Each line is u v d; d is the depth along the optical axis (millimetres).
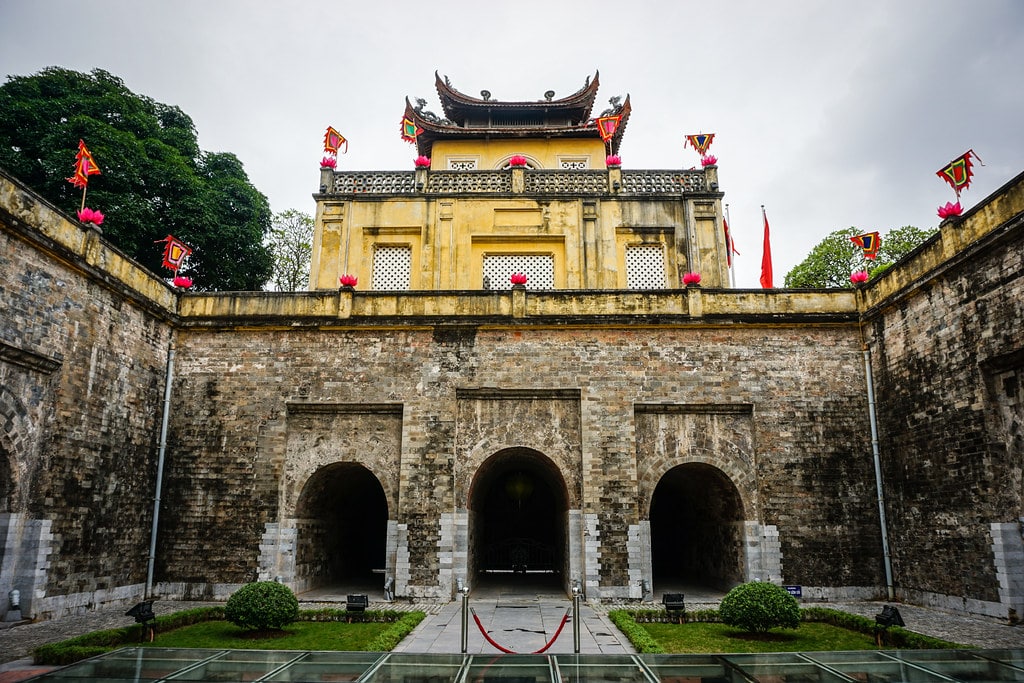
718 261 23094
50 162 21859
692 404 18688
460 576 17781
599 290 19250
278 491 18297
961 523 15141
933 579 16016
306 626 13859
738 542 18656
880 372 18312
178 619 13625
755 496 18297
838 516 18031
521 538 25172
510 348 18984
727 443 18672
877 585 17641
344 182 24250
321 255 23281
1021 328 13477
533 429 18734
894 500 17547
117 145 23469
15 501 13633
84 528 15414
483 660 8281
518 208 23484
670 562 24734
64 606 14727
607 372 18812
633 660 8312
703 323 18953
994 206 14297
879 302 18156
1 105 22328
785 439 18484
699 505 21500
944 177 16297
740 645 12148
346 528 22984
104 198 22703
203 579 17859
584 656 8523
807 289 19344
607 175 24141
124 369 17016
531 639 12805
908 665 8016
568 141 28797
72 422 15094
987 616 14312
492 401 18906
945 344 15734
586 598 17391
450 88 29328
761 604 12633
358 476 20969
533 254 23469
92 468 15742
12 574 13539
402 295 19328
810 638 12789
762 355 18984
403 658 8352
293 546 18328
